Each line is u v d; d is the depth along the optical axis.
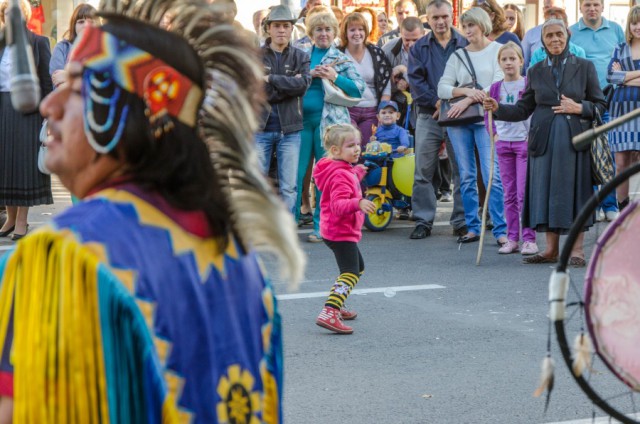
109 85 2.07
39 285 1.93
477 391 6.34
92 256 1.95
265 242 2.36
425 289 9.43
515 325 8.02
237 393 2.15
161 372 1.98
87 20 2.22
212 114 2.28
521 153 11.19
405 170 13.02
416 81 12.45
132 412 1.95
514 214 11.35
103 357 1.93
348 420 5.83
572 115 10.27
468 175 11.96
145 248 2.03
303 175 12.78
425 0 18.78
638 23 12.36
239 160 2.32
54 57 11.33
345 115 12.70
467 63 11.77
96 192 2.10
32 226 12.96
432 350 7.30
